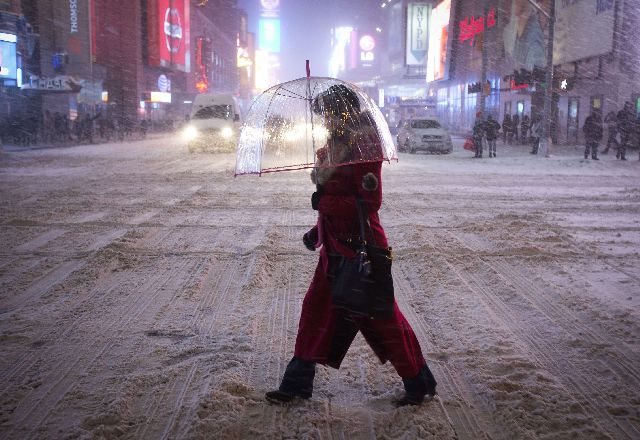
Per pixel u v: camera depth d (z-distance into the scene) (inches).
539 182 604.7
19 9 1507.1
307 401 139.0
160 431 126.4
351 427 128.0
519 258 277.6
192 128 1058.1
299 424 128.7
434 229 346.6
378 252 123.4
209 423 127.3
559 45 1219.2
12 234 335.6
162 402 139.2
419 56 3171.8
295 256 281.0
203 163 847.1
